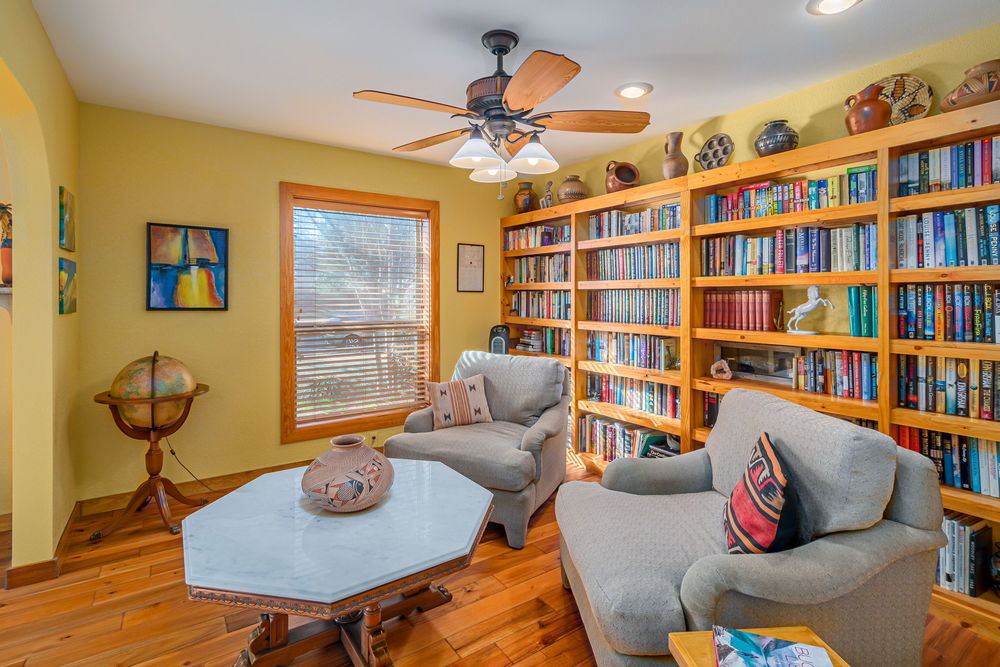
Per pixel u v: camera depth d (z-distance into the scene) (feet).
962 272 6.64
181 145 10.46
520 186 14.82
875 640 4.73
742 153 9.91
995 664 5.75
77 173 9.36
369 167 12.88
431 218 13.96
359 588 4.37
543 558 8.26
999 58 6.82
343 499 5.69
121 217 9.89
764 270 9.10
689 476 7.06
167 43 7.28
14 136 6.85
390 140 11.82
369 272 13.15
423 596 6.69
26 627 6.38
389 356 13.50
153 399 8.75
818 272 8.25
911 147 7.32
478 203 14.88
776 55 7.67
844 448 4.80
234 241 11.11
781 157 8.50
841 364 8.25
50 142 7.32
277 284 11.68
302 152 11.89
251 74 8.30
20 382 7.32
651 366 11.37
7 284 8.32
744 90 8.99
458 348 14.60
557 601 7.04
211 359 10.94
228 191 11.00
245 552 4.89
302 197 11.92
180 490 10.67
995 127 6.38
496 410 11.00
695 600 4.37
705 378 10.15
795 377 8.93
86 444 9.69
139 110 9.93
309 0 6.21
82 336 9.58
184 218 10.53
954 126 6.60
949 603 6.79
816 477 4.96
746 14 6.53
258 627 5.65
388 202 13.17
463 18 6.61
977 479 6.85
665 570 4.95
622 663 4.63
